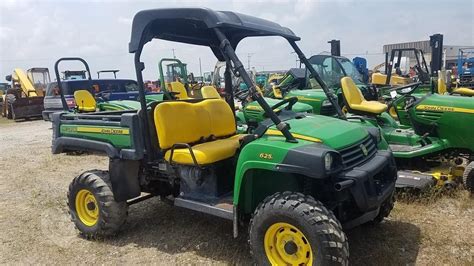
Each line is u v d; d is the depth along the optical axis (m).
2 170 7.55
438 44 11.67
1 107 21.31
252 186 3.40
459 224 4.12
